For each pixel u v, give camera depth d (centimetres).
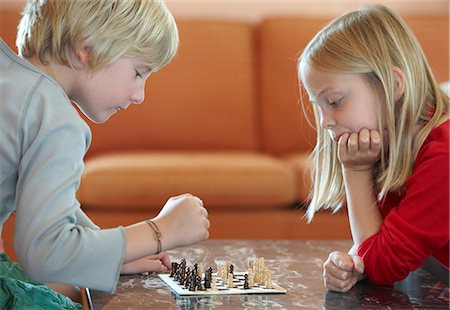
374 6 187
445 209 165
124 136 353
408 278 178
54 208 146
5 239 300
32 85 156
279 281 169
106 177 299
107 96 167
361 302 156
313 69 176
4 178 155
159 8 171
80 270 146
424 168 168
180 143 358
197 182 303
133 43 164
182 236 155
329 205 198
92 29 161
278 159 346
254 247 204
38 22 165
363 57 173
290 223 309
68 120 153
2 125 153
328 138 192
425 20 378
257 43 384
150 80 358
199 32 367
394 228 167
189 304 149
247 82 367
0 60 163
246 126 363
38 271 145
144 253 152
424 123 179
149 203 301
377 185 183
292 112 367
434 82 183
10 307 153
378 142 172
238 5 416
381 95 174
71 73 166
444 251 175
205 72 363
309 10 418
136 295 155
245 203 306
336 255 164
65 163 149
